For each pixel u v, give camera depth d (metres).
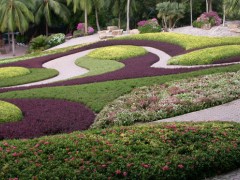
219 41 27.23
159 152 7.61
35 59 29.00
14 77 22.41
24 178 6.58
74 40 41.97
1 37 48.62
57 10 46.06
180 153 7.64
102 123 11.52
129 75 19.03
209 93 13.77
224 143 7.96
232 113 11.63
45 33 52.97
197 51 23.58
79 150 7.68
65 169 6.82
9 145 8.18
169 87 15.36
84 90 15.74
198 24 39.75
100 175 6.67
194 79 16.47
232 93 13.66
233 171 7.56
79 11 49.56
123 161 7.12
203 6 47.62
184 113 12.35
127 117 11.81
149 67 21.39
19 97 15.47
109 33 41.31
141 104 13.00
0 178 6.62
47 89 16.62
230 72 17.39
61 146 7.86
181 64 22.09
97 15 47.09
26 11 40.50
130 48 28.22
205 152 7.58
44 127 11.19
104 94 14.79
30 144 8.16
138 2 47.59
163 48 28.17
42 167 6.94
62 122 11.61
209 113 11.94
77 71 23.67
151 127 9.20
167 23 45.62
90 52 28.67
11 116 12.12
